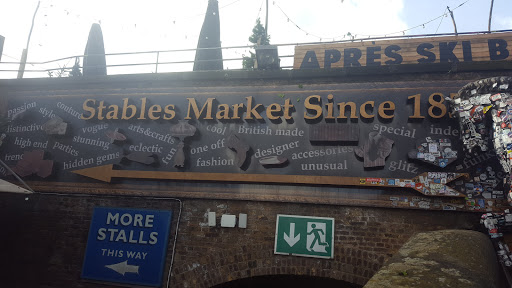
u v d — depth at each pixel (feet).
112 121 33.71
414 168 27.17
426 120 27.84
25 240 32.30
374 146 28.02
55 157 33.94
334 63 32.30
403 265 17.48
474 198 25.81
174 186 30.83
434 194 26.35
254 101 31.30
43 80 36.29
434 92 28.27
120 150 32.71
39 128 35.19
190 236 29.43
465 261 18.12
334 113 29.43
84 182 32.65
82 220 31.71
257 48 33.47
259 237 28.22
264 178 29.14
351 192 27.76
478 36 30.81
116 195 31.71
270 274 27.40
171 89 33.24
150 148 32.14
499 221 24.86
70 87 35.68
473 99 26.18
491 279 17.30
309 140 29.30
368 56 31.96
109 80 34.71
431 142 27.25
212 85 32.48
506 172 24.61
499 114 24.99
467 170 26.35
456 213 25.99
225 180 29.78
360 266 26.35
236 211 29.17
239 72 31.86
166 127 32.35
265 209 28.73
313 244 27.27
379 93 29.12
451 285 14.90
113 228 30.81
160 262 29.27
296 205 28.35
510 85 25.08
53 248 31.58
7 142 35.50
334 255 26.86
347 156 28.43
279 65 33.50
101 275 30.04
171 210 30.35
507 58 30.01
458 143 26.89
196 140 31.42
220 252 28.60
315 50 32.83
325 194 28.09
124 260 29.96
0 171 34.60
